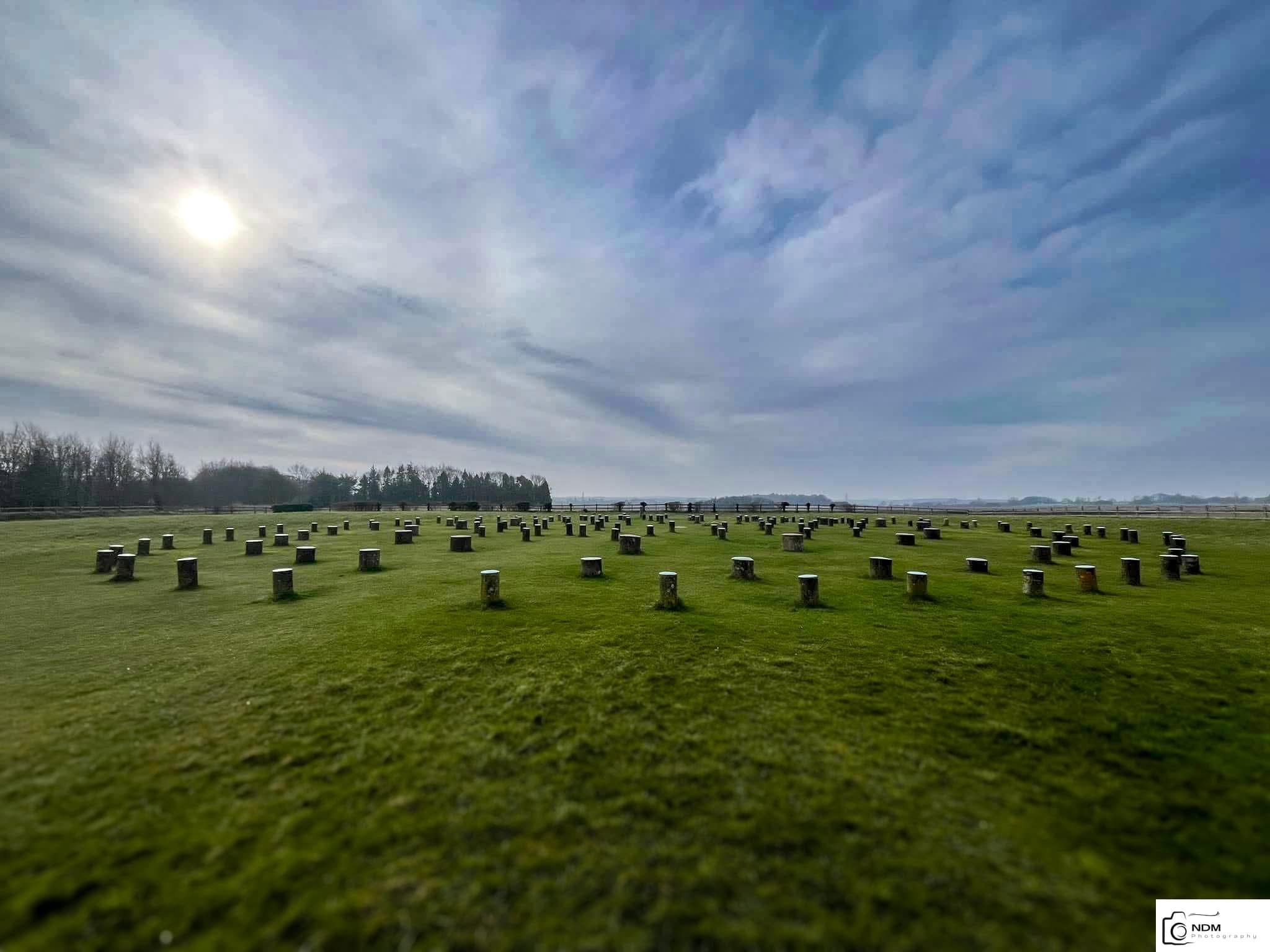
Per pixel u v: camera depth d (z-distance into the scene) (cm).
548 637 916
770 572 1600
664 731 588
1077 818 449
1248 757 547
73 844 404
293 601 1250
